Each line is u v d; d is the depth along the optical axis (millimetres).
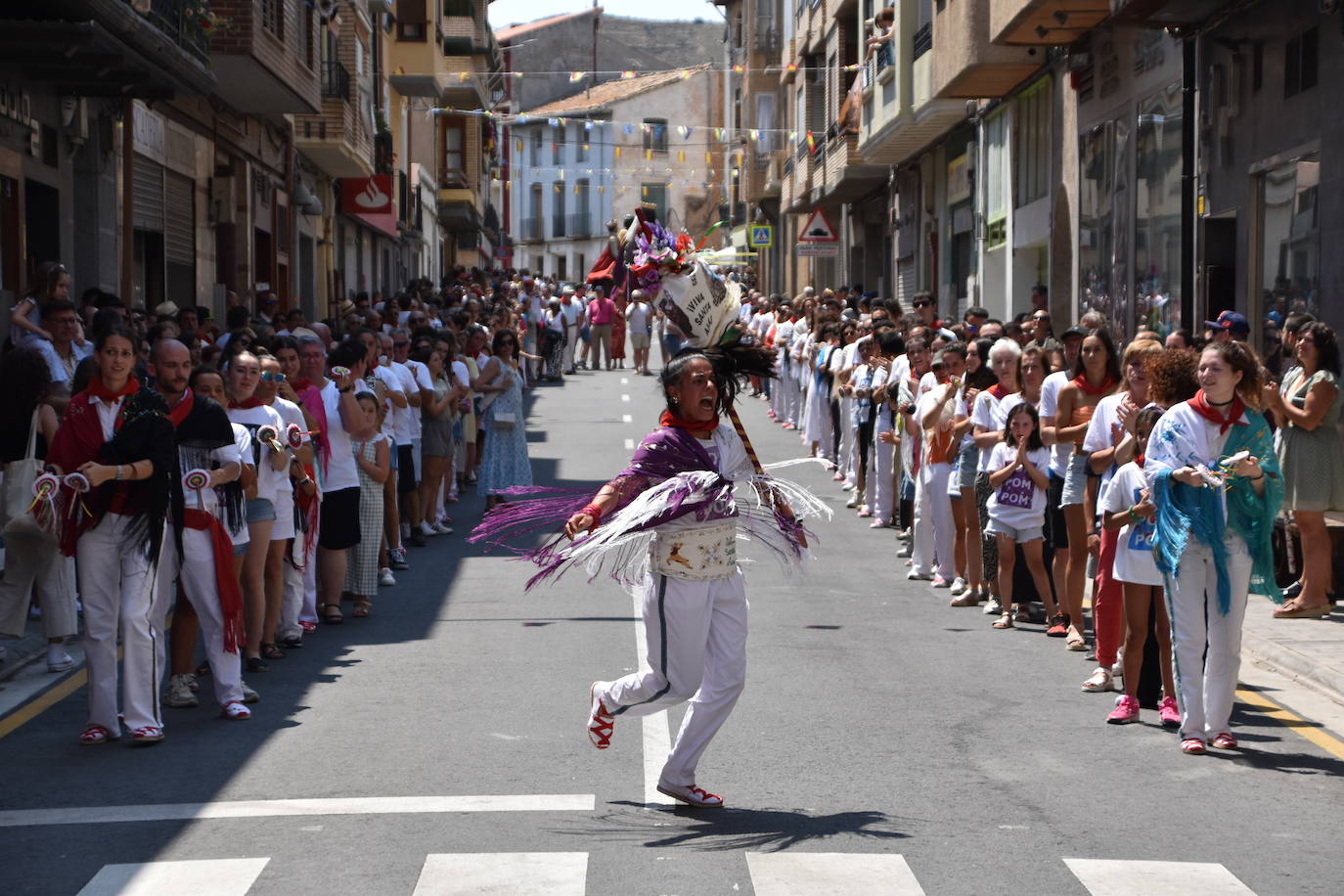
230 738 7895
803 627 11078
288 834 6223
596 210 85125
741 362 6875
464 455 19797
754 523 6934
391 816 6480
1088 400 10117
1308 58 13914
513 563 14141
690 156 84188
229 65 21734
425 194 54844
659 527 6547
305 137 30797
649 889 5535
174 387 8211
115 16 14719
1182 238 16891
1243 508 7551
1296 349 11148
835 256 45625
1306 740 7898
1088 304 20781
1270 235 14914
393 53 44406
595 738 6844
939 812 6574
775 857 5918
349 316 20953
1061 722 8250
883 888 5559
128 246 19781
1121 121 19266
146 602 7824
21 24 14242
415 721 8203
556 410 29625
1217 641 7602
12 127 16047
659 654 6594
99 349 7828
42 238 17547
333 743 7734
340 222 38625
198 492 8281
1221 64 15953
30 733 8086
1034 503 10766
